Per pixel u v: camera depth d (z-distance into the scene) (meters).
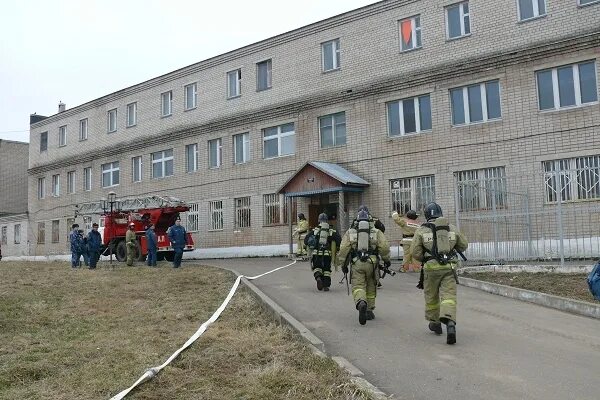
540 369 6.25
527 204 17.31
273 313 9.29
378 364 6.51
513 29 18.70
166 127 30.08
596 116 16.92
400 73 21.14
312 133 23.62
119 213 24.58
